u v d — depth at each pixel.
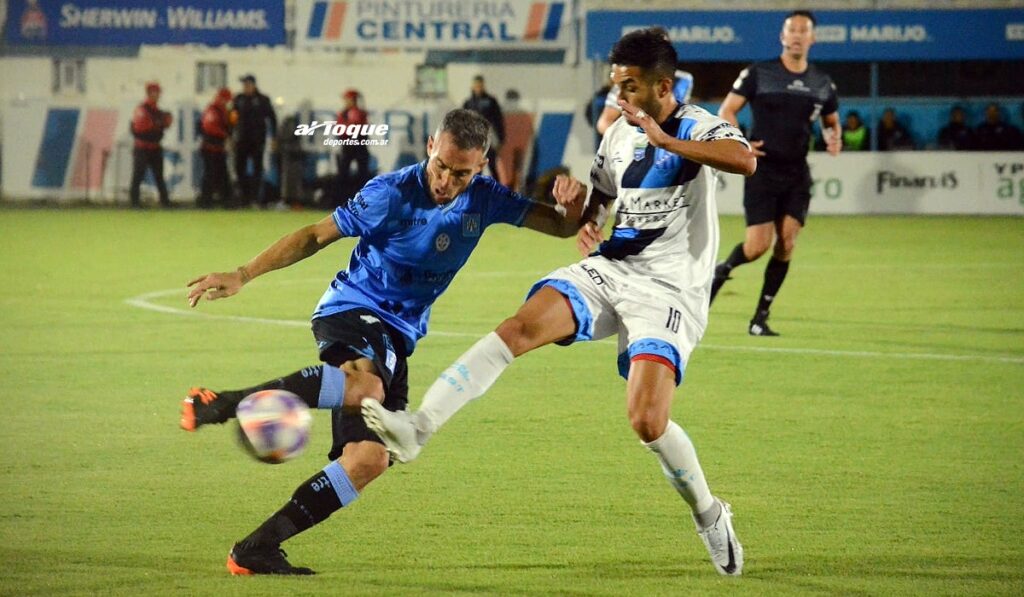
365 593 5.80
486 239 25.97
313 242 6.27
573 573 6.13
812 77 13.67
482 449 8.80
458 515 7.17
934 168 30.19
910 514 7.22
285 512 6.06
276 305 16.02
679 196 6.43
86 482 7.82
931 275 19.38
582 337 6.38
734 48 30.81
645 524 7.01
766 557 6.43
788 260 13.77
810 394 10.76
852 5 30.95
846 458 8.57
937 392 10.88
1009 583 5.99
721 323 14.78
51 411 9.88
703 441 9.06
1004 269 20.03
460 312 15.45
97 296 16.62
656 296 6.37
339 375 5.91
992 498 7.57
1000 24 30.38
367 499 7.50
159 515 7.11
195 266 19.83
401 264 6.37
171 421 9.55
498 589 5.88
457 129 5.98
